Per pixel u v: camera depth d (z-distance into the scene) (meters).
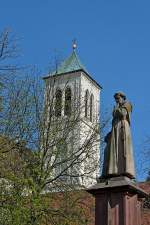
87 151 30.19
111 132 18.70
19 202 20.92
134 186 17.81
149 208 32.44
